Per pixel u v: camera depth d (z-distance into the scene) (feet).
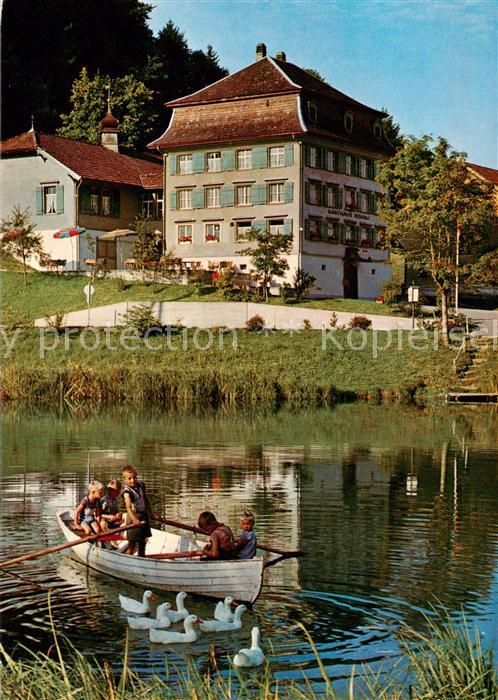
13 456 104.94
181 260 238.89
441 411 153.17
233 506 78.33
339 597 54.34
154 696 37.63
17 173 259.39
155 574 56.39
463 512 76.54
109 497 65.41
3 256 248.32
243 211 245.04
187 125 254.27
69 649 46.93
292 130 238.27
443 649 39.14
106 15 325.83
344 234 255.50
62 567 61.31
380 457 105.60
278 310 204.33
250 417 144.25
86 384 168.55
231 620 50.21
